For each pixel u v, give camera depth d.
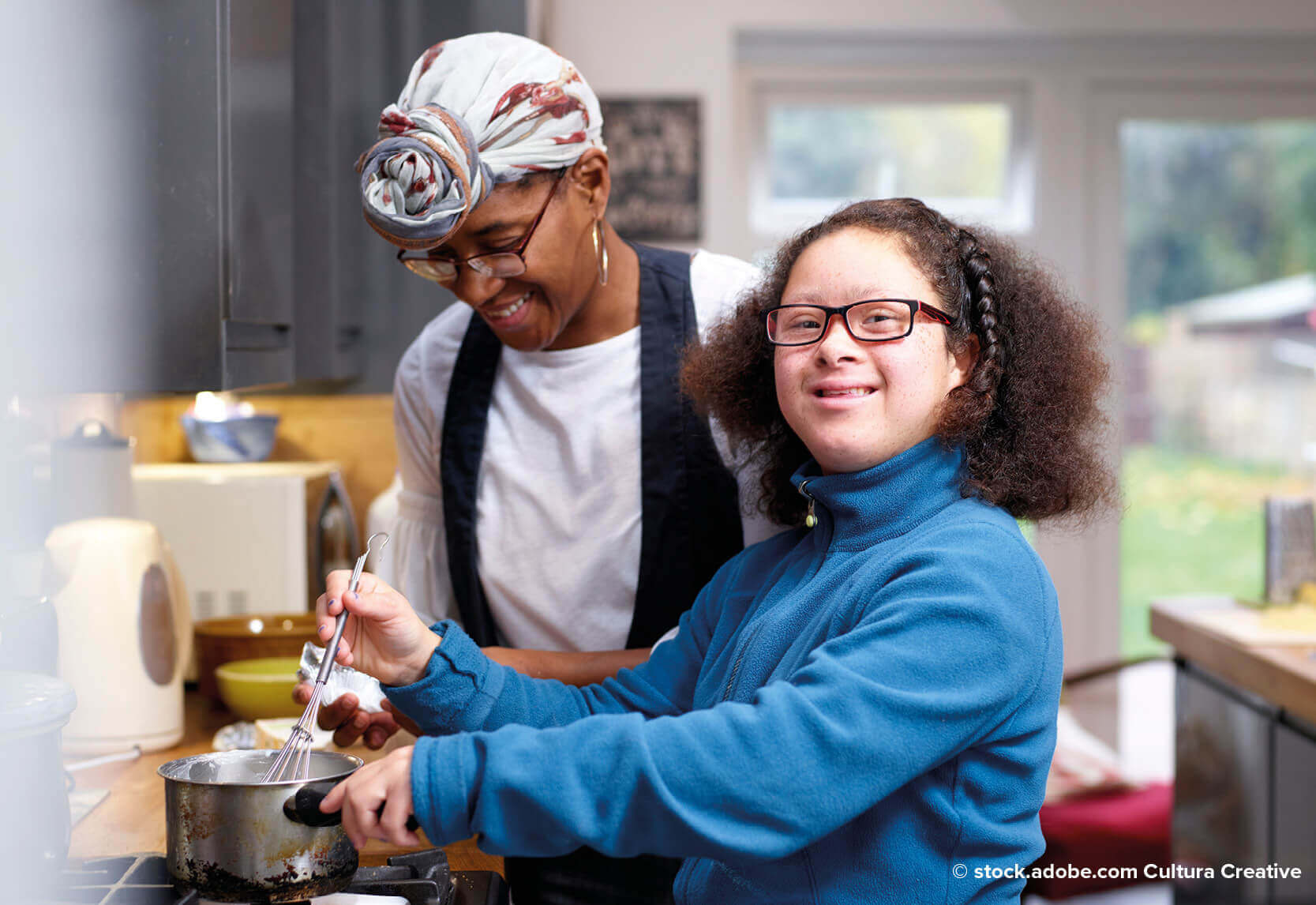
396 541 1.28
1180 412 3.17
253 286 1.01
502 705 0.87
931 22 2.94
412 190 0.89
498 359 1.18
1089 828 2.14
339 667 0.85
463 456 1.17
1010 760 0.77
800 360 0.84
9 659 0.93
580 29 2.85
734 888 0.82
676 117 2.87
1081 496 0.91
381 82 1.66
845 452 0.83
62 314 0.78
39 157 0.73
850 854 0.78
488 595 1.18
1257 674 1.74
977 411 0.85
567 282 1.02
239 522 1.76
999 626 0.73
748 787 0.68
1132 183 3.14
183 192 0.91
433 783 0.68
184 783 0.73
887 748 0.69
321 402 2.06
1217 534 3.19
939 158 3.11
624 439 1.12
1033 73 3.07
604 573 1.14
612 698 0.97
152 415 1.96
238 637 1.50
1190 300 3.16
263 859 0.72
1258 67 3.09
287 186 1.18
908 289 0.84
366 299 1.67
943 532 0.80
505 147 0.94
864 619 0.76
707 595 1.03
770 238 3.08
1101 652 3.18
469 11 1.66
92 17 0.81
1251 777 1.84
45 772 0.73
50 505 1.26
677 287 1.15
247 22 1.00
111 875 0.79
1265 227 3.15
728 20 2.87
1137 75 3.08
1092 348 0.95
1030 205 3.10
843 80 3.07
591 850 1.11
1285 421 3.17
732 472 1.12
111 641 1.28
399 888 0.81
